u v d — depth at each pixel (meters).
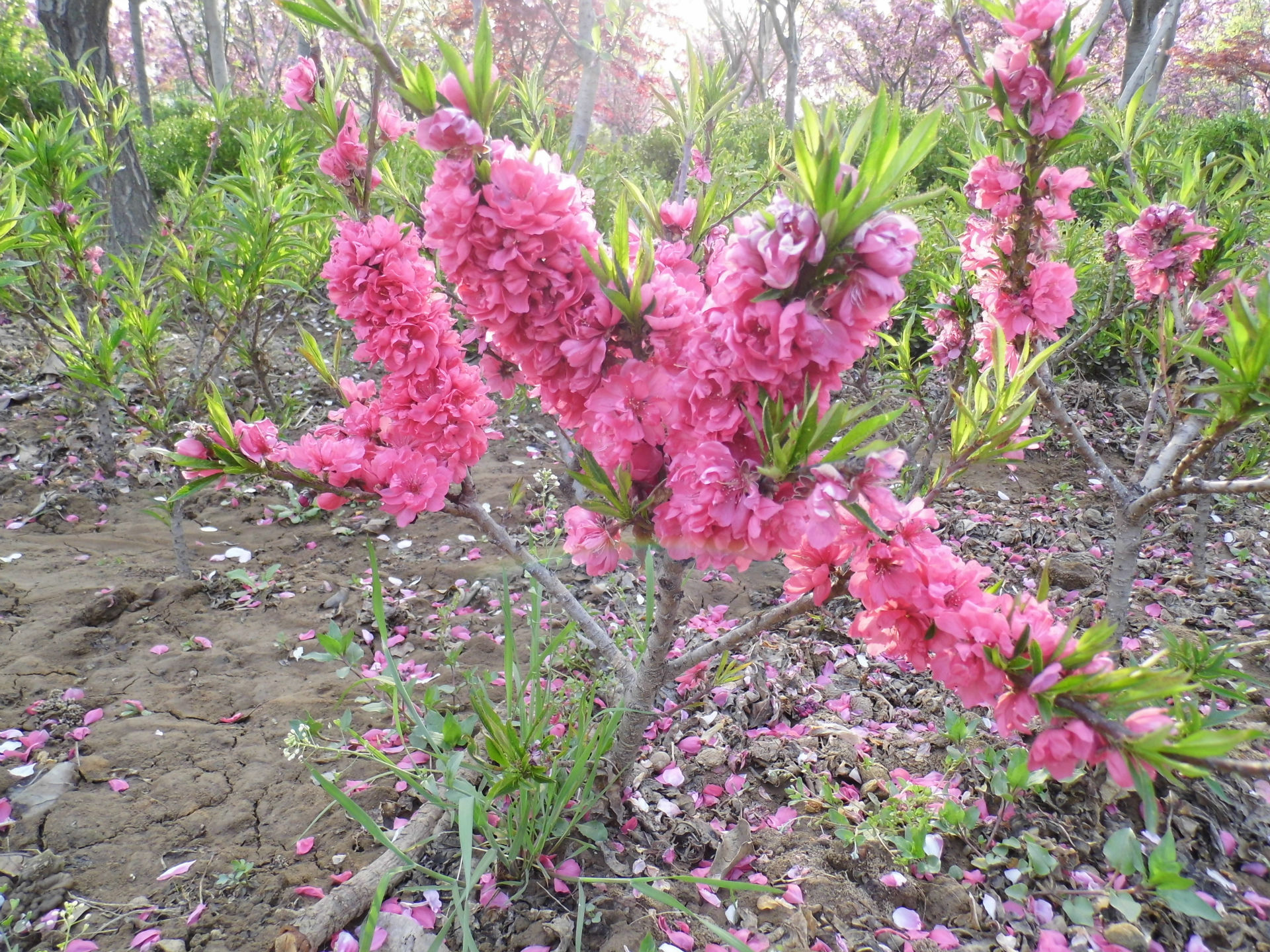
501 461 5.01
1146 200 3.05
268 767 2.45
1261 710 2.74
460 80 1.39
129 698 2.74
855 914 2.00
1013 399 1.69
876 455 1.23
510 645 1.91
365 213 2.13
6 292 3.42
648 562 2.00
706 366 1.30
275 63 29.00
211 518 4.18
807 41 26.47
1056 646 1.28
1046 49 1.79
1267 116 11.59
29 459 4.35
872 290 1.19
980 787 2.38
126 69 30.27
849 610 3.49
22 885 1.99
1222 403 1.66
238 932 1.90
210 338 5.43
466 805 1.73
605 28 6.46
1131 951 1.90
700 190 3.18
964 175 2.67
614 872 2.12
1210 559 4.18
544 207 1.39
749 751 2.60
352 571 3.75
